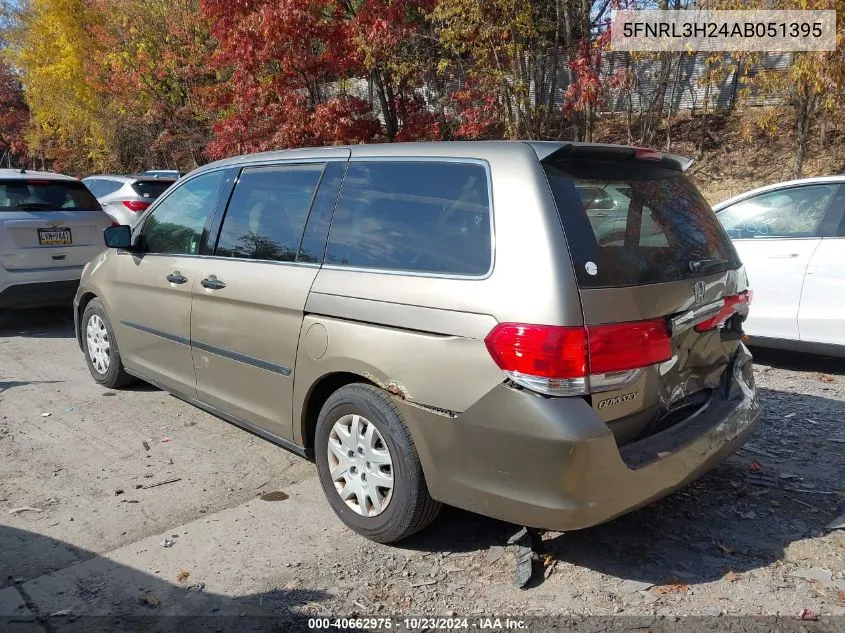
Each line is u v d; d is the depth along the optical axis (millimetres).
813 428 4824
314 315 3596
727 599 2973
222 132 14055
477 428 2898
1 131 35812
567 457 2705
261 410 4035
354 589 3096
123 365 5508
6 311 9555
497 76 11695
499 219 3014
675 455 3012
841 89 9789
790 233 6109
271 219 4094
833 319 5773
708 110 15695
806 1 9117
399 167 3520
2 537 3508
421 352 3086
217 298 4250
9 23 28562
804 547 3357
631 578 3141
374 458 3361
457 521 3686
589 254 2879
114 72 22422
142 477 4219
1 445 4691
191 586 3107
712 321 3371
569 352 2717
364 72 13438
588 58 11977
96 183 14320
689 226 3496
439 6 11594
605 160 3291
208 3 13125
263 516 3752
